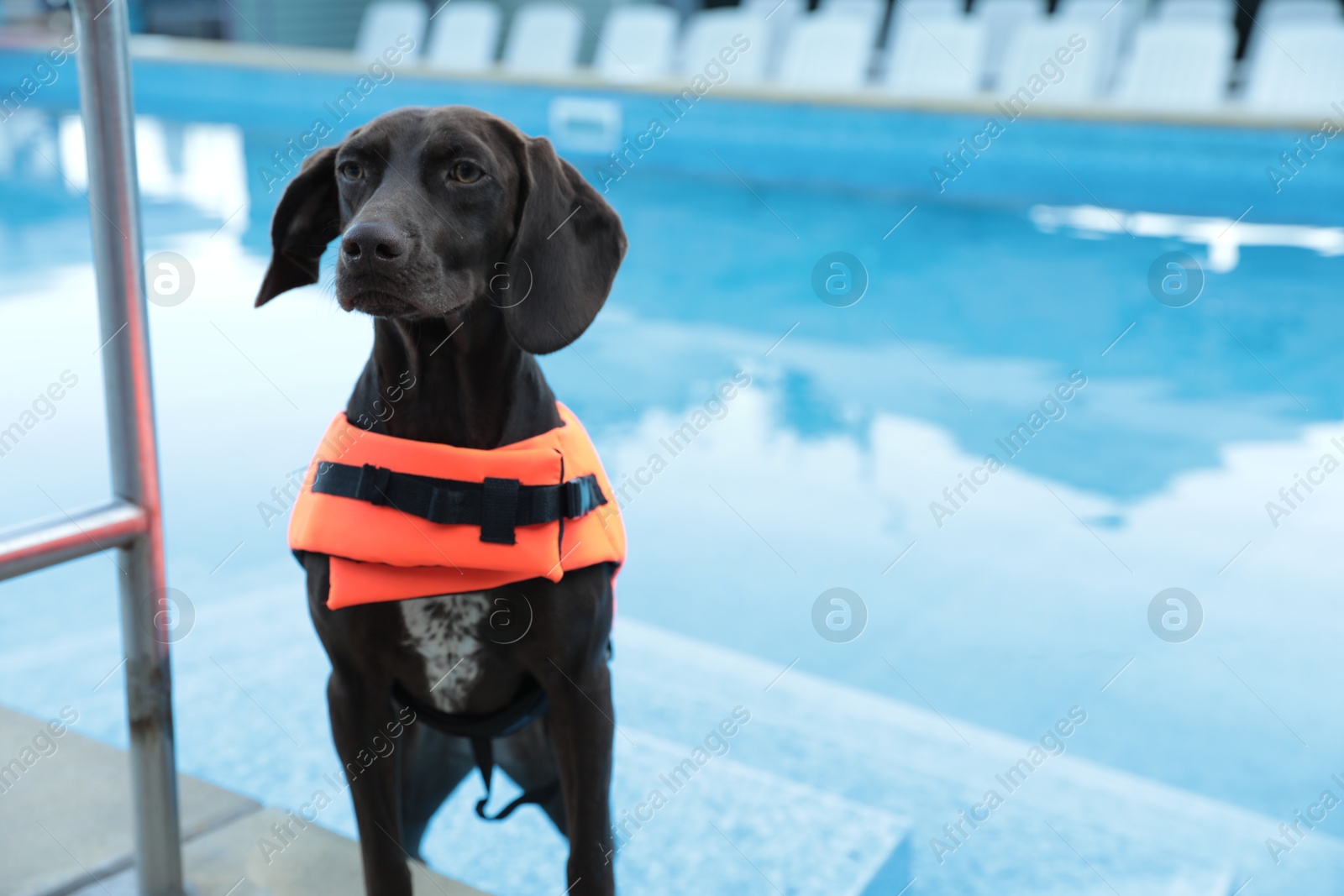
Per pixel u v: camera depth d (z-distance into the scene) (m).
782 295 6.66
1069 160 7.87
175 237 7.10
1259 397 5.17
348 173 1.78
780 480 4.36
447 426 1.75
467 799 2.61
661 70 10.91
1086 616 3.45
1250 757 2.79
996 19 10.14
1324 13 9.14
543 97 9.24
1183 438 4.73
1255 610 3.48
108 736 2.67
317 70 9.88
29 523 1.51
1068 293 6.60
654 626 3.39
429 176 1.71
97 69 1.49
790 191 8.77
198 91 10.65
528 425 1.79
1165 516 4.09
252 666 3.02
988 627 3.40
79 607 3.35
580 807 1.79
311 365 5.22
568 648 1.74
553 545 1.68
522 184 1.82
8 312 5.78
